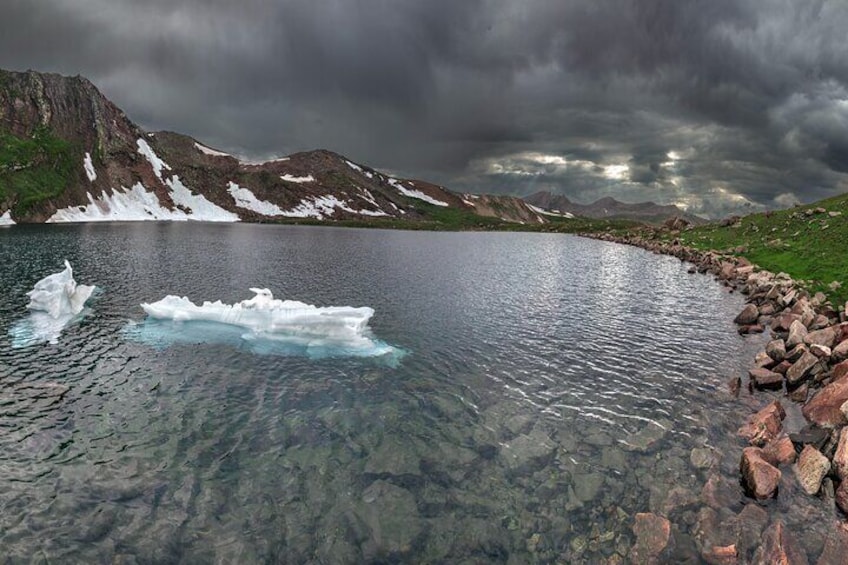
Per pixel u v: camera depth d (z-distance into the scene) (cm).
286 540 1719
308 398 2858
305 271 7888
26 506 1834
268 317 4138
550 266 9544
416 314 5025
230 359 3459
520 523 1841
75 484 1978
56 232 12381
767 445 2298
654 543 1716
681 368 3494
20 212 15512
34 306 4569
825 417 2550
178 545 1680
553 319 4912
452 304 5572
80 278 6281
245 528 1770
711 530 1792
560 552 1700
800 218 8981
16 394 2775
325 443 2358
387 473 2127
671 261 10475
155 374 3145
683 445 2405
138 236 12494
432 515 1873
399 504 1928
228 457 2211
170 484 2000
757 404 2881
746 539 1742
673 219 16912
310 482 2047
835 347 3325
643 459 2277
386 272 8150
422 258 10756
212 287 6144
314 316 3984
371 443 2370
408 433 2477
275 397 2858
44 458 2148
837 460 2067
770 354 3503
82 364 3278
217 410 2666
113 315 4500
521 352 3809
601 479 2116
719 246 10119
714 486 2059
